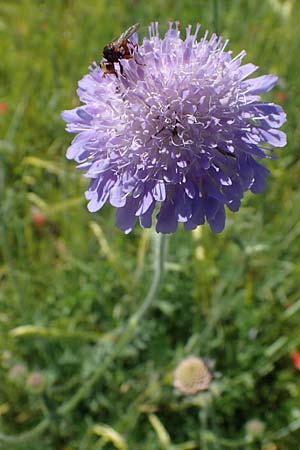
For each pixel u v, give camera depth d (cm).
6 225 16
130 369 15
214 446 14
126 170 9
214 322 14
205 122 9
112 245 16
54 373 15
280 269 16
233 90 9
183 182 9
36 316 15
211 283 16
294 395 15
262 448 14
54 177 18
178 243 16
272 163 18
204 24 20
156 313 16
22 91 20
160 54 9
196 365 12
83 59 21
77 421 15
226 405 15
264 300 16
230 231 16
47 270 16
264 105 9
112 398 15
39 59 21
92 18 22
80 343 15
